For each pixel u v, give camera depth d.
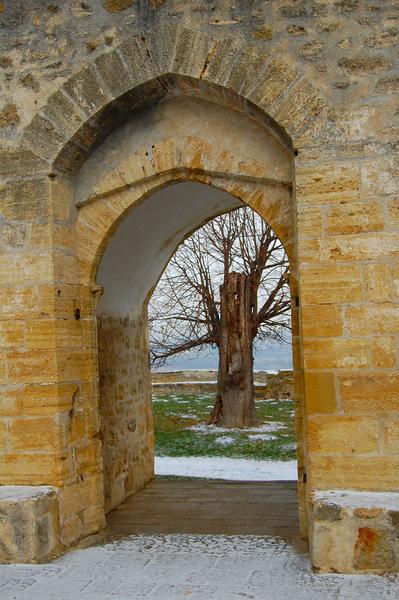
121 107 5.33
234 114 5.33
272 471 8.80
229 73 5.02
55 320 5.20
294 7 4.99
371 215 4.73
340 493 4.61
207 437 11.98
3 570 4.71
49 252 5.23
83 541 5.36
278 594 4.13
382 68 4.83
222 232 14.83
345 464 4.66
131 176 5.48
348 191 4.77
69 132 5.27
